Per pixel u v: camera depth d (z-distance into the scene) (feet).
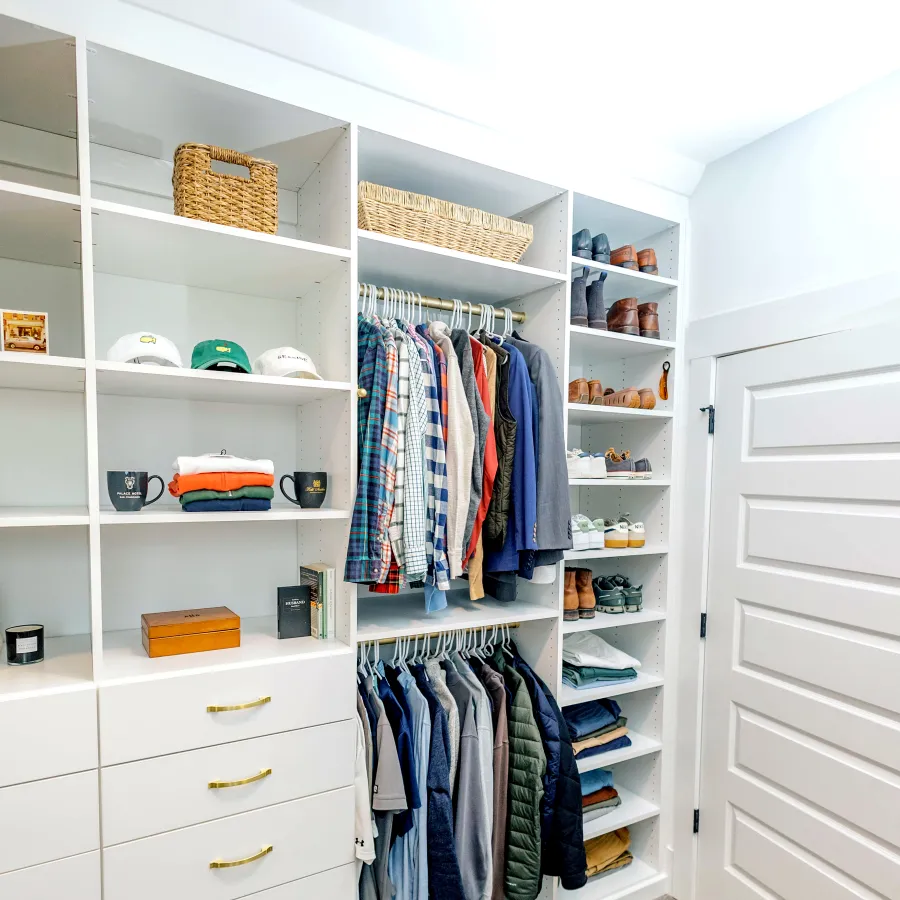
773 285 5.99
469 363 5.40
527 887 5.42
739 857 6.18
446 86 5.08
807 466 5.59
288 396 5.24
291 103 4.58
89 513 3.95
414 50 4.80
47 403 4.95
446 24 4.50
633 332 6.73
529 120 5.55
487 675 5.92
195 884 4.20
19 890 3.68
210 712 4.25
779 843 5.79
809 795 5.52
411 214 5.21
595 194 6.19
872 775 5.04
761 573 6.02
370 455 4.82
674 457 6.96
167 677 4.11
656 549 6.87
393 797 4.77
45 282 4.93
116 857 3.95
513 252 5.90
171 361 4.31
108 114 4.72
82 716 3.85
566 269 6.07
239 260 4.87
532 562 5.55
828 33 4.51
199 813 4.22
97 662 3.97
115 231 4.25
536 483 5.53
